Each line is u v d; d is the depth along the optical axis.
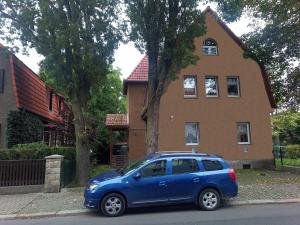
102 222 8.65
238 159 22.38
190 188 9.90
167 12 13.81
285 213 9.18
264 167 22.47
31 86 22.83
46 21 13.80
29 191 13.44
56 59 14.42
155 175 9.84
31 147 14.91
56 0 14.17
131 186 9.59
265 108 23.28
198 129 22.30
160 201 9.71
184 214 9.37
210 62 23.20
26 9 14.05
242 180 15.76
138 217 9.16
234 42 23.73
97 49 14.60
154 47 14.02
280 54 19.80
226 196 10.12
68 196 12.44
